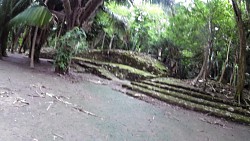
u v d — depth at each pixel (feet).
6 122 11.70
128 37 64.08
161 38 56.80
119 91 30.04
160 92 31.60
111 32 60.13
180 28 43.75
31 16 28.02
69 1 33.42
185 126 18.90
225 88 40.63
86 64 46.19
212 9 37.11
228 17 36.65
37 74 28.19
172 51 56.34
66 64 32.71
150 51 68.54
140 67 51.31
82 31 32.09
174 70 57.06
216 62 54.70
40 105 15.76
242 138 18.34
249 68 47.16
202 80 41.37
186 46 47.47
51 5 37.88
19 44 67.82
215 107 27.25
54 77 28.89
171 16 47.37
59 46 32.65
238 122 23.50
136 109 21.53
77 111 16.60
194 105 26.58
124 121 16.83
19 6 35.27
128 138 13.57
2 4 34.01
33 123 12.40
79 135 12.31
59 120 13.83
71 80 29.89
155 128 16.70
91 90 26.48
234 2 29.89
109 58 54.19
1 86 18.20
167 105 26.32
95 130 13.60
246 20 32.27
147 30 63.10
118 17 46.19
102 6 43.73
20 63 35.70
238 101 29.84
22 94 17.35
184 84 37.96
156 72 50.39
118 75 43.52
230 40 41.55
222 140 16.93
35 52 41.14
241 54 30.45
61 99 18.69
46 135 11.34
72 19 33.86
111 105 21.06
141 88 32.22
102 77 41.04
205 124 20.85
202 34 41.78
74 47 32.53
